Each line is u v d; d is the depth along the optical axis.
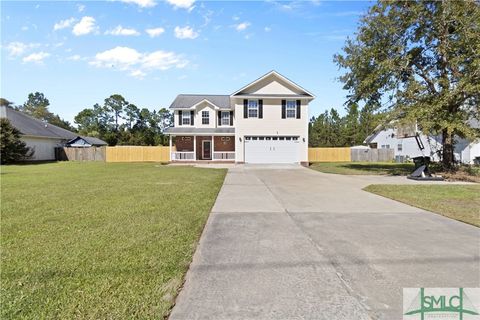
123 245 4.34
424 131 13.48
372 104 17.61
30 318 2.50
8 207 7.02
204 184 11.45
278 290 3.03
